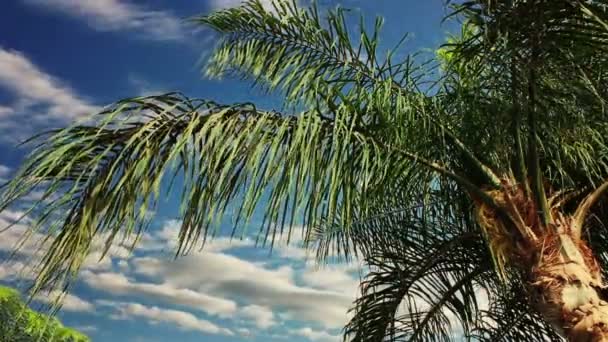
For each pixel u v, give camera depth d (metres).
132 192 3.52
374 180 4.62
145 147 3.61
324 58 5.21
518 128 4.60
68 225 3.47
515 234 4.49
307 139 4.07
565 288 4.18
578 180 5.18
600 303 4.15
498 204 4.57
